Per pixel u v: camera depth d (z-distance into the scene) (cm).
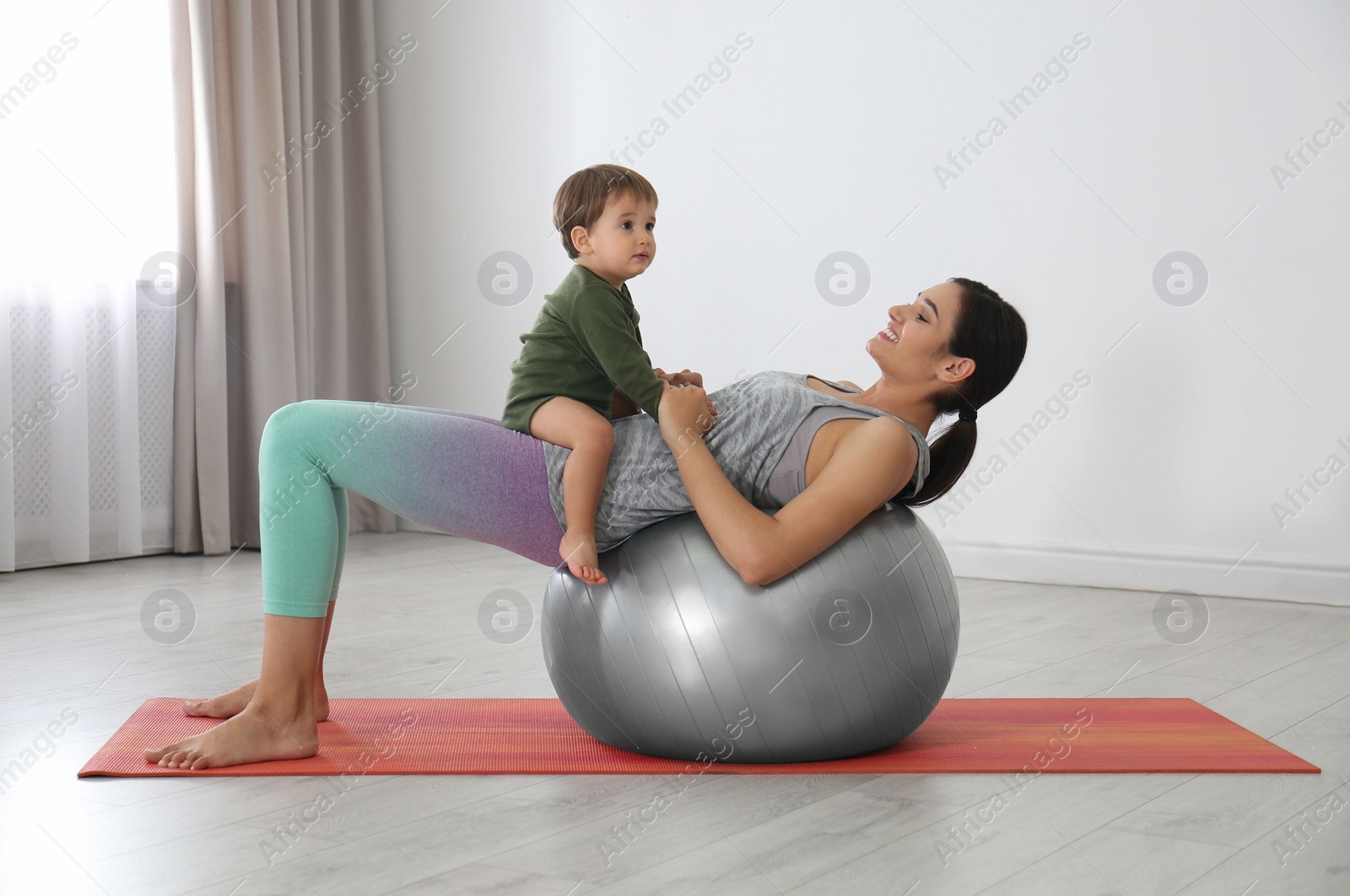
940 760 149
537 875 109
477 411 448
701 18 383
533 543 158
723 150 380
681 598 142
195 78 368
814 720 142
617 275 166
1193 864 113
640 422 154
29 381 336
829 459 146
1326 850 117
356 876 109
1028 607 285
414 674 206
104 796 134
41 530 341
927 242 342
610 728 150
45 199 336
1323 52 283
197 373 373
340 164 430
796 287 367
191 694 189
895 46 344
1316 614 274
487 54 437
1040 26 321
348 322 449
